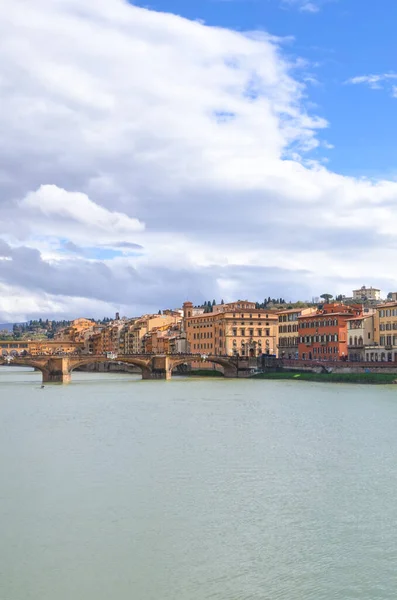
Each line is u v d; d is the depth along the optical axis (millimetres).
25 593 40469
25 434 96938
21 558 45500
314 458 75562
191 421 109500
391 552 46250
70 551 46656
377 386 179625
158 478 66000
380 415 114375
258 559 45250
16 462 74688
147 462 74000
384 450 80312
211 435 93438
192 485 63125
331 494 59781
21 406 140125
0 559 45375
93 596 40125
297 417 112875
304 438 89812
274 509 55469
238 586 41344
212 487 62375
